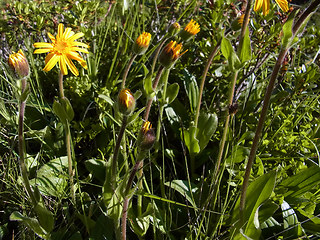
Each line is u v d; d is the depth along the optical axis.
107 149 0.53
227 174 0.49
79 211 0.46
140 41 0.42
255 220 0.36
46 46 0.38
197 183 0.53
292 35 0.31
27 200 0.45
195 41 0.71
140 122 0.54
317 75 0.56
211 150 0.55
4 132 0.54
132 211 0.41
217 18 0.63
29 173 0.49
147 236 0.45
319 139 0.54
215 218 0.44
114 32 0.72
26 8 0.67
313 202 0.45
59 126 0.55
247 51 0.40
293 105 0.58
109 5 0.76
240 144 0.54
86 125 0.53
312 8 0.30
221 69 0.61
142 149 0.31
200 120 0.54
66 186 0.48
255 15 0.64
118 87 0.61
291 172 0.51
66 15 0.66
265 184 0.38
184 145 0.55
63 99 0.39
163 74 0.41
